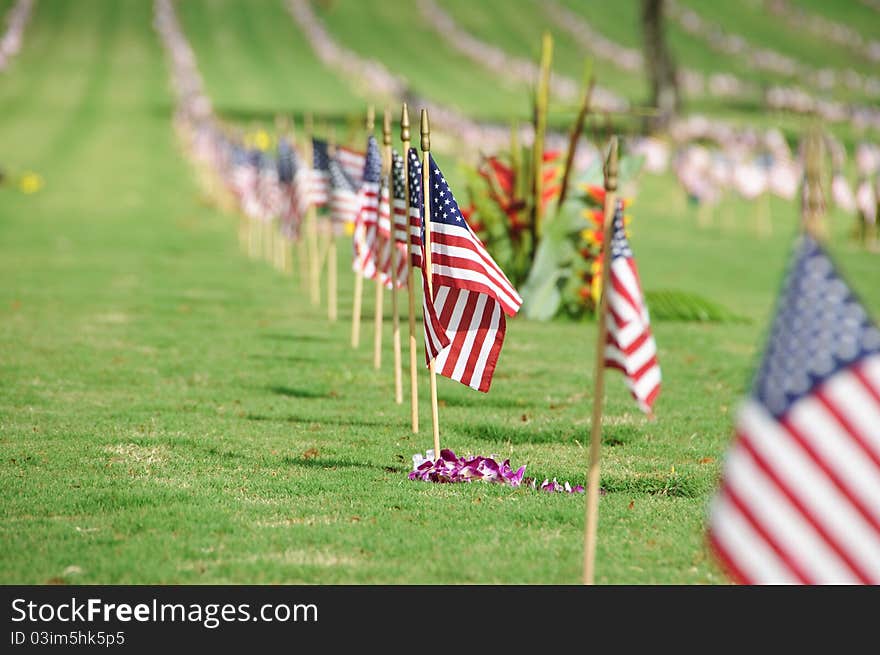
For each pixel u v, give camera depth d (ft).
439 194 34.96
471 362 35.94
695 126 234.99
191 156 208.64
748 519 20.54
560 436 43.24
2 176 176.65
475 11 444.55
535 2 460.55
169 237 128.36
